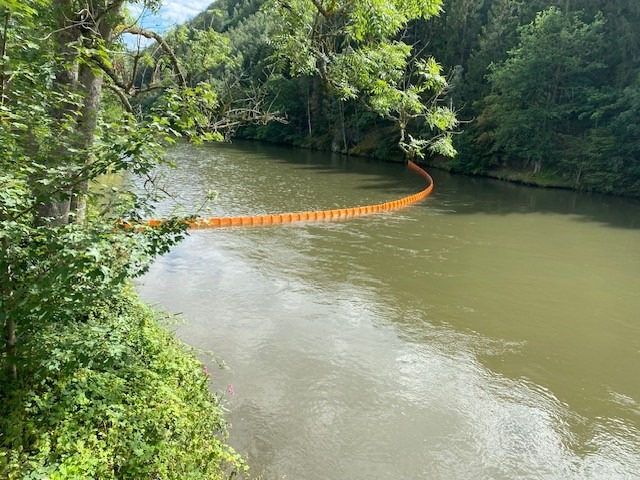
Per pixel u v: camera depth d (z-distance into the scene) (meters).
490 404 6.43
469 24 37.31
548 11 27.41
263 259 12.01
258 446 5.28
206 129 6.98
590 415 6.36
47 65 4.10
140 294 9.29
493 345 8.15
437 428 5.84
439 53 37.31
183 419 4.23
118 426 3.90
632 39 26.41
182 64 8.88
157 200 4.31
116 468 3.60
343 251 13.08
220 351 7.32
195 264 11.33
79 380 4.18
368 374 6.96
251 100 8.78
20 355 3.68
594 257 13.76
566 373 7.38
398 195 22.50
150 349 5.19
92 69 4.47
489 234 15.91
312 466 5.04
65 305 3.41
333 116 46.06
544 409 6.40
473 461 5.32
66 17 5.10
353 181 26.66
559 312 9.71
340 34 7.44
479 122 31.61
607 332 8.88
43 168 3.53
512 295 10.52
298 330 8.21
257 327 8.23
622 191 25.06
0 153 3.52
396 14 6.58
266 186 23.47
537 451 5.57
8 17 3.74
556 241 15.42
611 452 5.65
